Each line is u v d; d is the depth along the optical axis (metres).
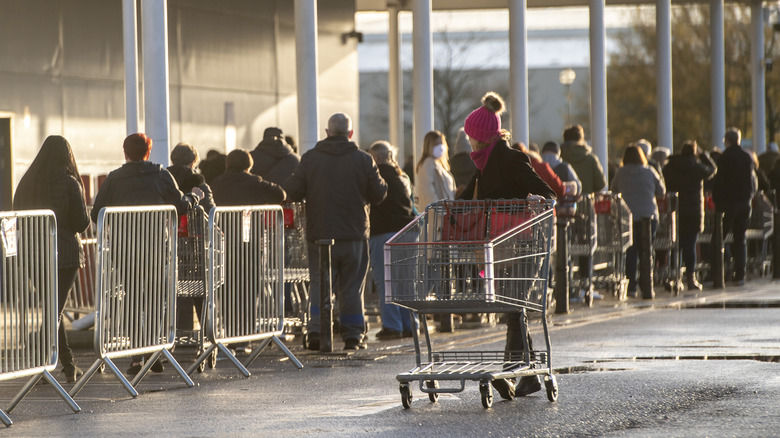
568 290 28.41
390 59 52.97
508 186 15.15
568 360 18.58
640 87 101.44
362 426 13.06
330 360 19.59
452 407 14.36
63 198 17.28
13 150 32.25
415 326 14.73
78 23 34.66
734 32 89.69
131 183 18.41
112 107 35.88
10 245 14.43
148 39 24.30
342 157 20.97
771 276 39.59
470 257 13.93
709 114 95.06
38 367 14.84
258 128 42.09
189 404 15.10
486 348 20.77
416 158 35.50
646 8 99.19
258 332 18.69
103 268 15.79
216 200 21.94
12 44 32.38
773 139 89.62
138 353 16.44
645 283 31.23
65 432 13.20
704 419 13.10
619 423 12.95
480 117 15.27
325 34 45.12
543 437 12.22
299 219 22.78
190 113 38.84
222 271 18.14
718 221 34.75
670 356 18.98
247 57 41.59
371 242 22.98
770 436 12.04
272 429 13.00
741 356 18.92
